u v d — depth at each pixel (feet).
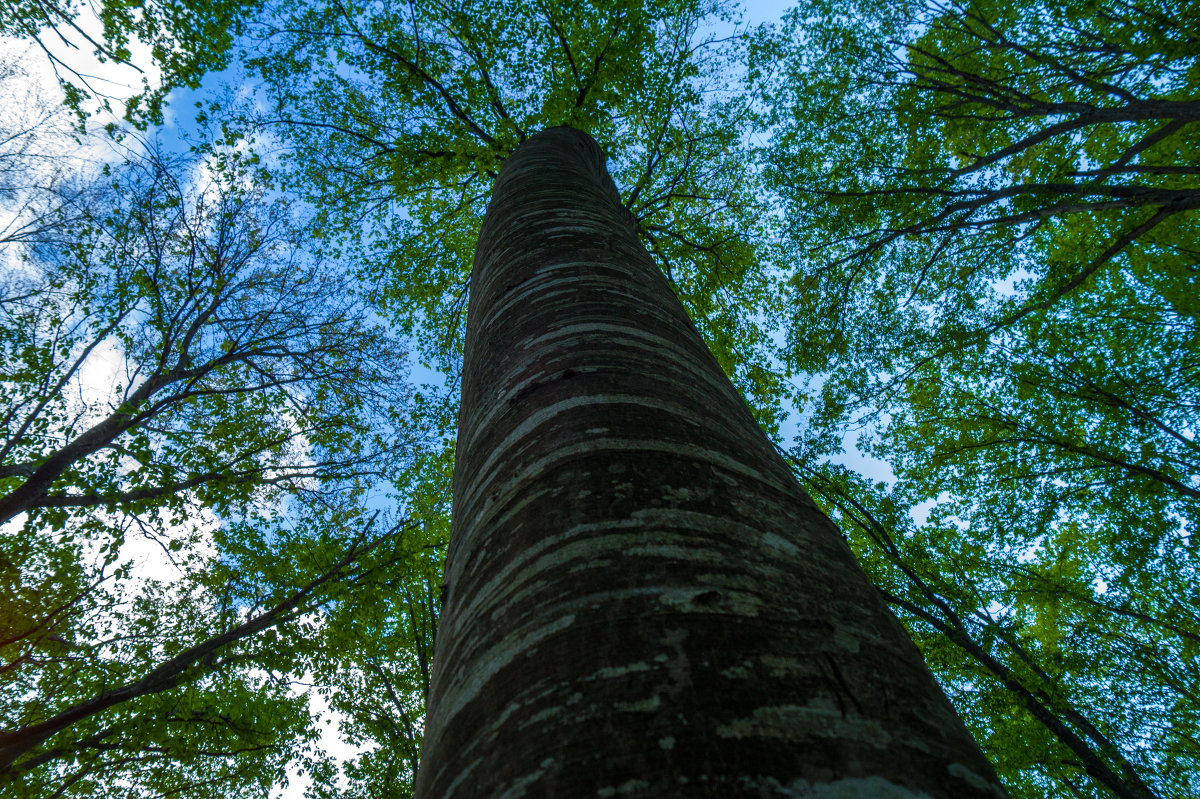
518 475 4.22
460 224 39.29
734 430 4.87
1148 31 24.40
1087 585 32.27
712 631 2.57
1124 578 31.12
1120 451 33.19
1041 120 34.06
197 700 27.50
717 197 38.24
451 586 4.18
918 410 36.11
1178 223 30.55
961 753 2.27
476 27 33.27
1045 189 26.89
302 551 28.55
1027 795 28.37
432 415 33.96
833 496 30.68
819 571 3.26
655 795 1.94
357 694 31.50
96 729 24.26
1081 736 25.38
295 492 30.99
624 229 10.55
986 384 35.73
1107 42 26.73
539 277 7.92
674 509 3.42
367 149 34.99
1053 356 34.71
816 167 35.55
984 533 32.32
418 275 38.55
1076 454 33.37
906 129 34.14
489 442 5.11
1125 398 33.24
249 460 29.07
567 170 15.37
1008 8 29.48
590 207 11.41
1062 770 26.55
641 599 2.79
